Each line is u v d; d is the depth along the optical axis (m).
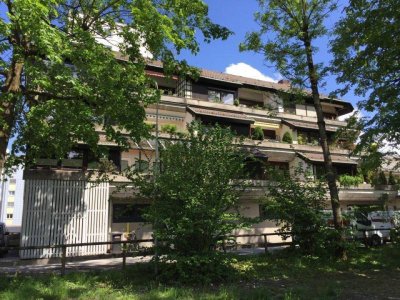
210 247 11.12
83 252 19.00
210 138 11.67
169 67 13.63
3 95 10.22
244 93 33.56
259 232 26.02
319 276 11.80
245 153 12.23
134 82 12.11
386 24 11.24
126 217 22.52
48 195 18.69
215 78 30.06
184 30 12.31
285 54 17.17
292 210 15.24
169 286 9.85
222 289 9.19
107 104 11.44
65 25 12.88
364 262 14.26
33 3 7.84
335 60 14.28
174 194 10.60
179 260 10.15
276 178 16.05
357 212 23.55
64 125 11.89
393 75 12.61
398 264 14.01
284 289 9.65
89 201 19.55
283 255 14.96
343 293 9.28
